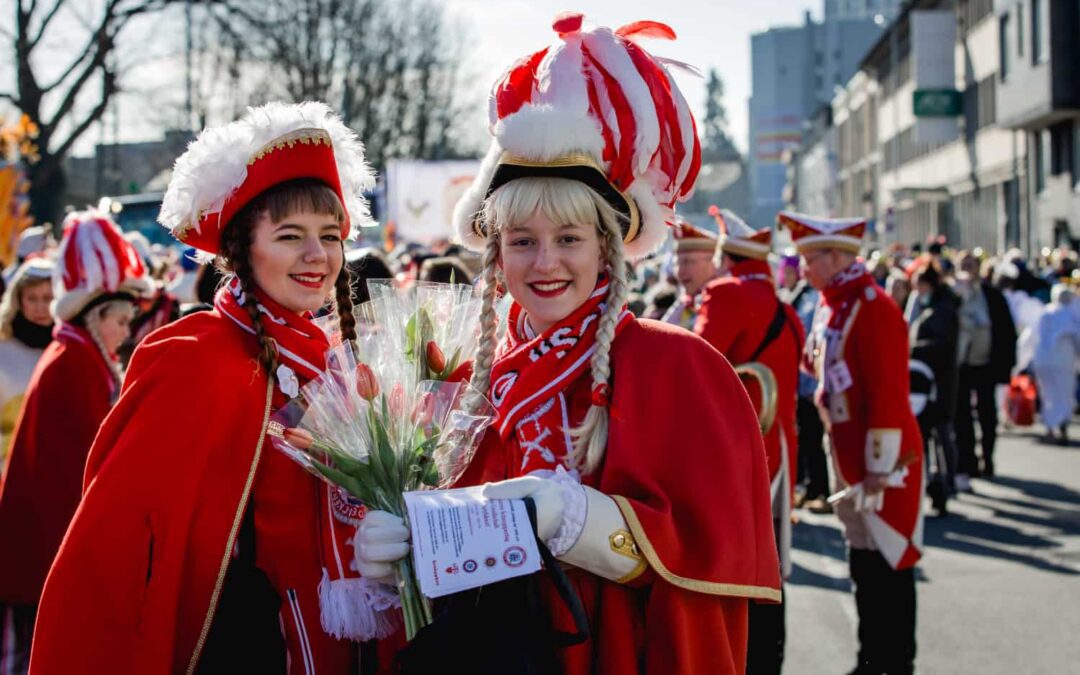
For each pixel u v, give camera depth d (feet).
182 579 7.09
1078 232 87.10
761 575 7.29
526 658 6.76
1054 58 86.12
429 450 7.49
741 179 308.60
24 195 28.25
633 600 7.26
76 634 6.72
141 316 19.90
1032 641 18.01
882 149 167.53
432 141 140.77
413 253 28.02
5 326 15.58
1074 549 24.00
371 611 7.36
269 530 7.50
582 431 7.37
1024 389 42.11
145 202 60.23
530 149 7.32
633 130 7.41
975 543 24.80
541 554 6.79
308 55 107.24
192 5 78.64
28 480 13.03
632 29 7.95
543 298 7.53
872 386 15.34
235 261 7.83
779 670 14.42
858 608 16.06
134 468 6.95
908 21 141.59
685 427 7.23
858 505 15.44
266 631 7.40
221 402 7.28
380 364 7.73
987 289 32.91
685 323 17.26
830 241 15.72
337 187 8.09
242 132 7.72
